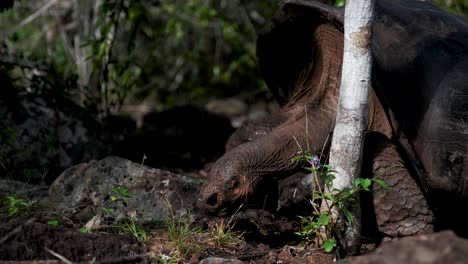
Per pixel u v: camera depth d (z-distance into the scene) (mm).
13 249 6164
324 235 7020
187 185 8195
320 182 7777
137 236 7090
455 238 4527
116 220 7688
